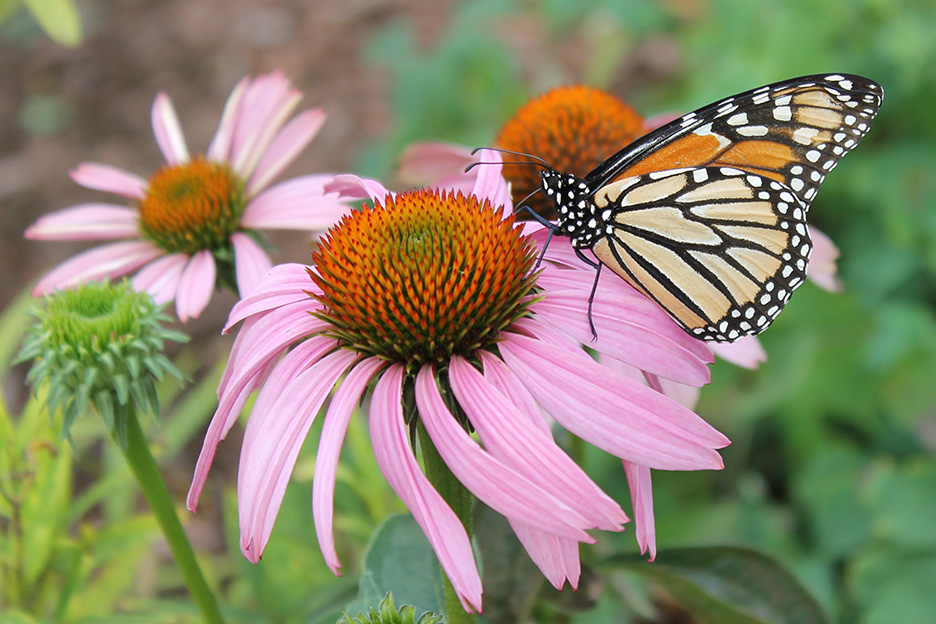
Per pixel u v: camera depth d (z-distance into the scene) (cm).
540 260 37
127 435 38
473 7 82
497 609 40
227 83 94
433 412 35
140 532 45
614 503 33
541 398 35
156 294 43
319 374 36
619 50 83
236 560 46
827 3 61
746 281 37
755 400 55
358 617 35
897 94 59
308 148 85
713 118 37
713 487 55
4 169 85
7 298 72
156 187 44
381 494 46
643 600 45
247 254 43
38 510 43
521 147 44
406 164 47
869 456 55
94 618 43
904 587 50
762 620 41
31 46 101
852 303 55
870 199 59
